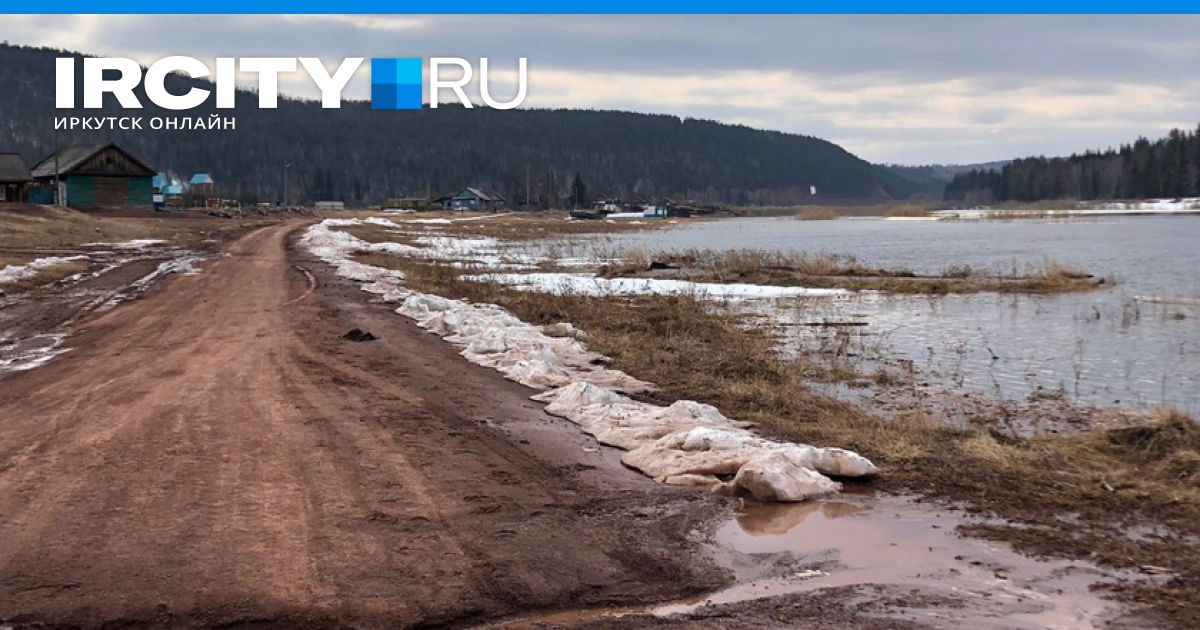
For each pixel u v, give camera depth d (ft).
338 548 21.36
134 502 24.36
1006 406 39.86
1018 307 75.92
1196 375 47.19
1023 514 24.66
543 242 199.21
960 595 19.29
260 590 19.01
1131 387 44.32
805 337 59.88
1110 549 21.93
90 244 148.25
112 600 18.43
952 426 35.09
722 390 40.60
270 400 37.40
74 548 21.09
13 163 225.56
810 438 32.63
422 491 25.84
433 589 19.29
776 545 22.38
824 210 617.62
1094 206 567.59
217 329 58.34
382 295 80.12
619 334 57.67
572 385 37.45
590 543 22.26
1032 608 18.58
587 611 18.70
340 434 31.99
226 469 27.48
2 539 21.65
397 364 46.60
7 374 43.62
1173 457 29.30
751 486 26.00
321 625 17.63
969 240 212.23
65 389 39.63
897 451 30.35
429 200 599.16
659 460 28.78
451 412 36.09
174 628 17.43
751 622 17.97
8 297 77.10
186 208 329.52
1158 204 546.26
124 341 53.72
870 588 19.72
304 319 63.57
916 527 23.67
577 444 31.78
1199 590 19.45
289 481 26.40
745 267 109.91
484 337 50.62
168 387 39.91
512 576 20.04
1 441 30.76
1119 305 76.48
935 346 56.44
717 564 21.12
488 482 26.91
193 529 22.39
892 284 91.86
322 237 167.12
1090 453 30.60
